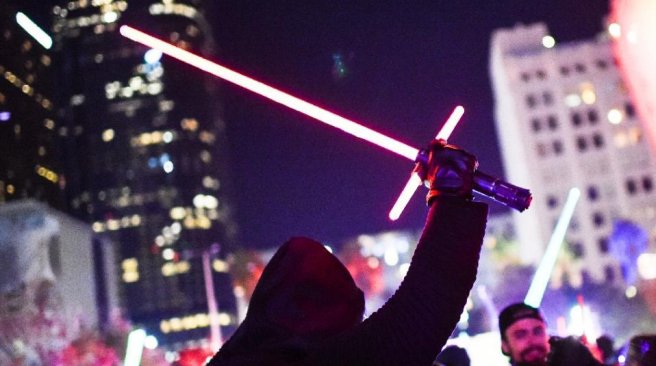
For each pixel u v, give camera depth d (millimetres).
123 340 42156
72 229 42844
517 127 112562
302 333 2354
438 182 2371
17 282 36438
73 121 175375
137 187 173500
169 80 180750
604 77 111938
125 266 167375
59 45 177250
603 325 65250
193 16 192125
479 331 35688
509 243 111062
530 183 111312
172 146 177375
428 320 2148
